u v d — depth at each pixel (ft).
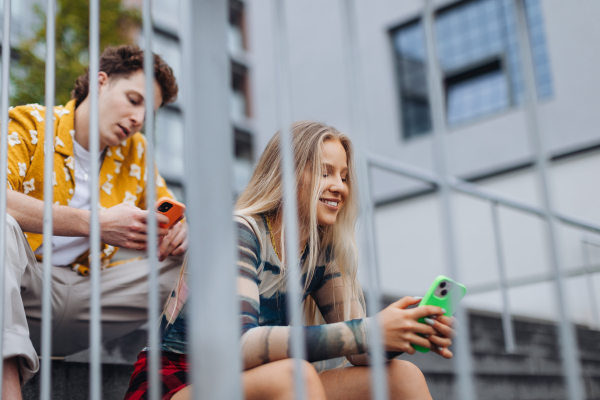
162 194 5.42
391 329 3.04
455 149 18.17
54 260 4.53
